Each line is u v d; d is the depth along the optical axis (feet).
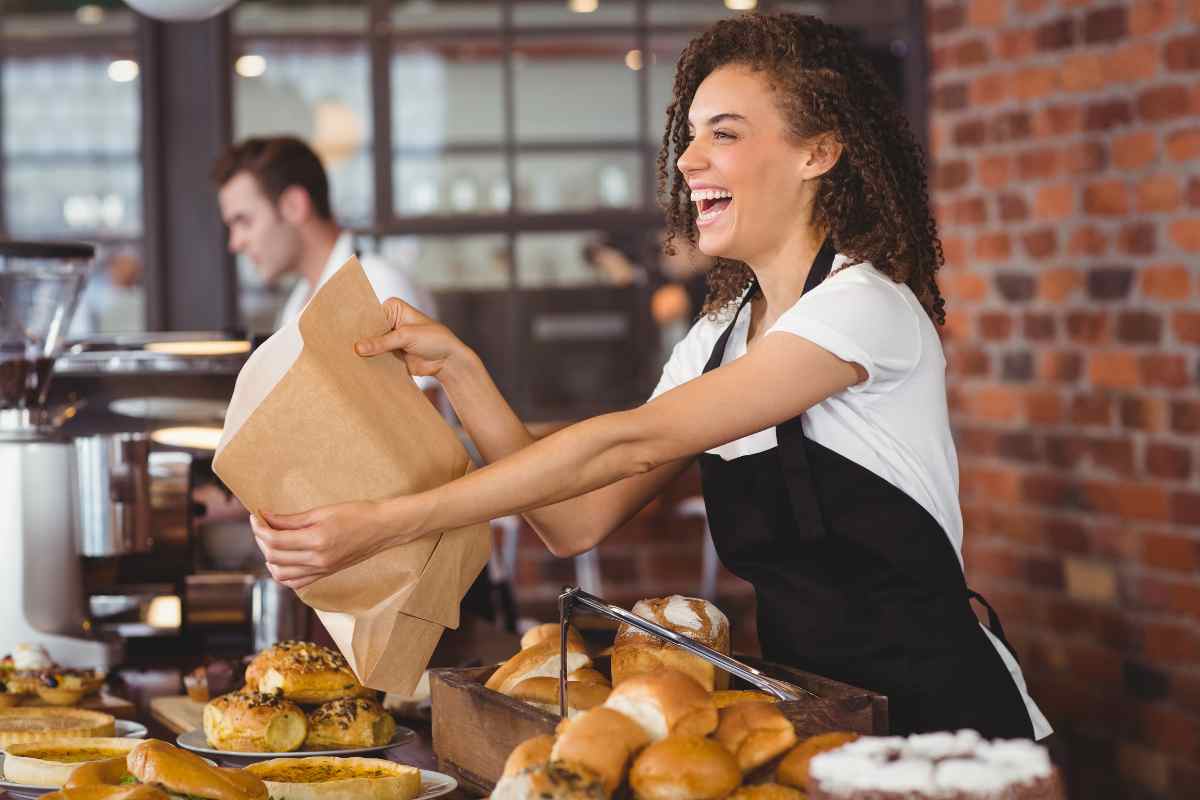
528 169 16.49
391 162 16.31
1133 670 9.20
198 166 15.93
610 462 4.15
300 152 10.40
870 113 4.84
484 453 4.61
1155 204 8.92
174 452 6.74
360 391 3.97
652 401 4.29
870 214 4.74
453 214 16.43
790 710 3.50
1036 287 10.02
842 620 4.64
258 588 6.08
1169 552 8.90
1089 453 9.56
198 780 3.45
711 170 4.72
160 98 15.85
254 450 3.80
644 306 16.72
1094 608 9.55
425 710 4.84
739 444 4.89
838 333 4.33
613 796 2.98
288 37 16.17
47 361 6.16
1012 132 10.20
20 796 3.92
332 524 3.81
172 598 6.54
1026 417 10.16
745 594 15.48
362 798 3.70
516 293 16.60
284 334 3.93
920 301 4.99
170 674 6.01
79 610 6.07
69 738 4.33
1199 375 8.63
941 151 10.96
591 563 15.40
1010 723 4.62
